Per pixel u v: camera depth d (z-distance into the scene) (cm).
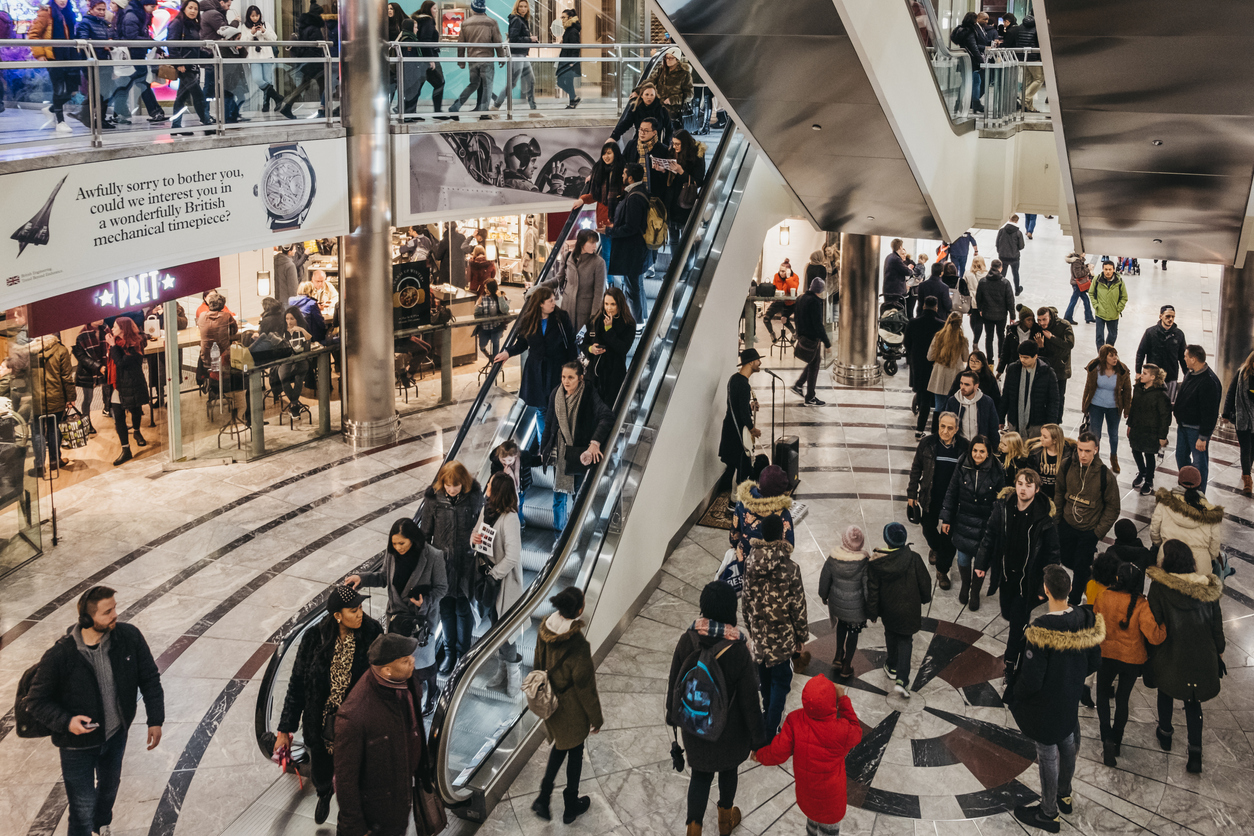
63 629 883
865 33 795
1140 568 697
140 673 604
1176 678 656
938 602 905
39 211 842
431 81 1311
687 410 989
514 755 682
